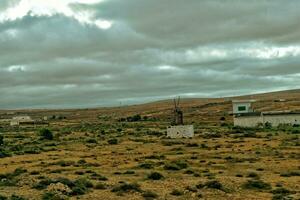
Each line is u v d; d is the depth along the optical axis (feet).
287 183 149.69
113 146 313.94
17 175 174.60
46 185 142.72
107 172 181.88
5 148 311.27
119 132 472.85
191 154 249.96
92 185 142.51
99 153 267.18
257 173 173.88
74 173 179.22
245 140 332.39
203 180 155.74
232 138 354.74
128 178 164.04
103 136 418.72
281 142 306.55
